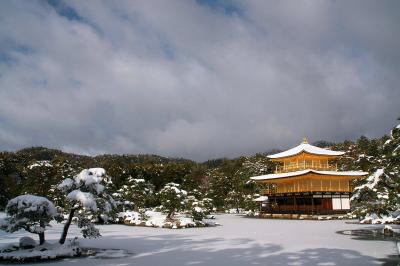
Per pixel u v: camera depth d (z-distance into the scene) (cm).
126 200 5397
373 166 2030
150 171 7831
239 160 9488
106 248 2172
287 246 2178
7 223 1789
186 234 3058
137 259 1764
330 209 5412
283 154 6234
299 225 3934
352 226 3675
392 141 1727
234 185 8156
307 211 5375
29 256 1716
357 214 2041
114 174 7156
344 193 5684
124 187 5709
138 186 5831
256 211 6488
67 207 1978
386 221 3784
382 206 1931
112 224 4481
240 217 6006
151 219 4306
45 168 6206
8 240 2584
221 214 7306
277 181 6078
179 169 8188
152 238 2744
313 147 6266
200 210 4112
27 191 5828
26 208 1773
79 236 2900
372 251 1939
